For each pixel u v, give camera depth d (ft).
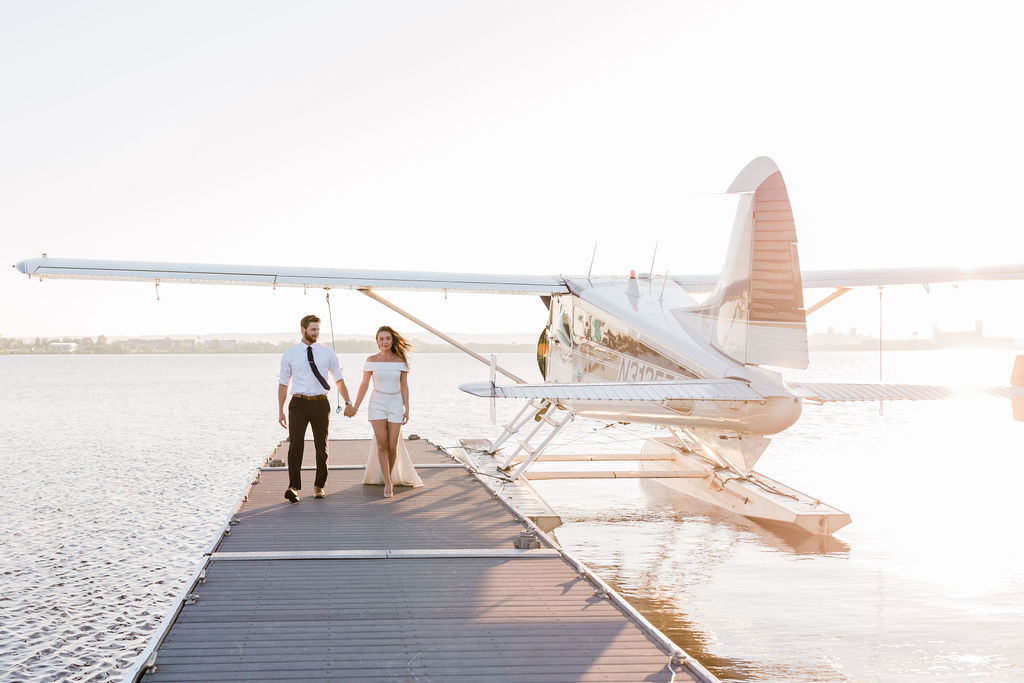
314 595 17.81
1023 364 24.97
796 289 24.04
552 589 18.39
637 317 30.32
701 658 20.79
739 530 36.11
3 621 25.17
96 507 43.75
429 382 238.89
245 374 371.76
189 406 139.03
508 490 33.73
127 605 26.76
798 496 37.22
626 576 28.40
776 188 24.71
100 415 117.08
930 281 39.88
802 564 29.91
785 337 24.17
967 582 27.50
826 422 107.04
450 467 37.42
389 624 15.97
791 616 24.02
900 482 50.90
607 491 47.62
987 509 41.27
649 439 49.42
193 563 31.94
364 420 108.06
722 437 27.53
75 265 36.70
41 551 33.88
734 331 25.66
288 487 30.09
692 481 44.04
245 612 16.62
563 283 36.94
